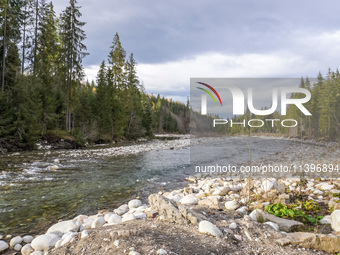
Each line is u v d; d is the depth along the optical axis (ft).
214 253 8.81
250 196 18.03
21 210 17.42
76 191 22.91
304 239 9.89
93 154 52.80
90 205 18.83
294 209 14.15
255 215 12.85
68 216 16.38
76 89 82.99
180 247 8.94
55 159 42.52
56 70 83.76
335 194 16.94
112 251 8.51
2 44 65.21
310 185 20.34
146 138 128.57
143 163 41.60
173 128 252.42
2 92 58.90
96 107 93.71
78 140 71.92
